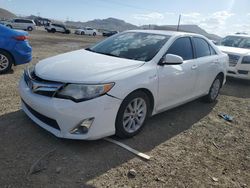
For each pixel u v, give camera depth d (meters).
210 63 5.75
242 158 3.97
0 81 6.55
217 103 6.61
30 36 25.41
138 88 3.88
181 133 4.56
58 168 3.17
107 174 3.17
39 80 3.67
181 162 3.64
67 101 3.38
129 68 3.94
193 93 5.42
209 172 3.49
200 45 5.63
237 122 5.44
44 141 3.72
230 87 8.66
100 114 3.47
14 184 2.84
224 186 3.25
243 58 8.93
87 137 3.47
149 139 4.16
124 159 3.51
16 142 3.64
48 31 44.88
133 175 3.21
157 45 4.61
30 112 4.01
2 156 3.30
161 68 4.31
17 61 7.63
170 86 4.54
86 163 3.33
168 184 3.14
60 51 14.31
